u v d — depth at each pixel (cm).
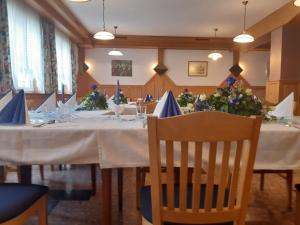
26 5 541
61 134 132
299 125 151
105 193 141
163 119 92
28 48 561
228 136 93
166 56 1016
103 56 1005
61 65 773
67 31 759
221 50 1008
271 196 237
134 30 872
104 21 765
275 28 659
